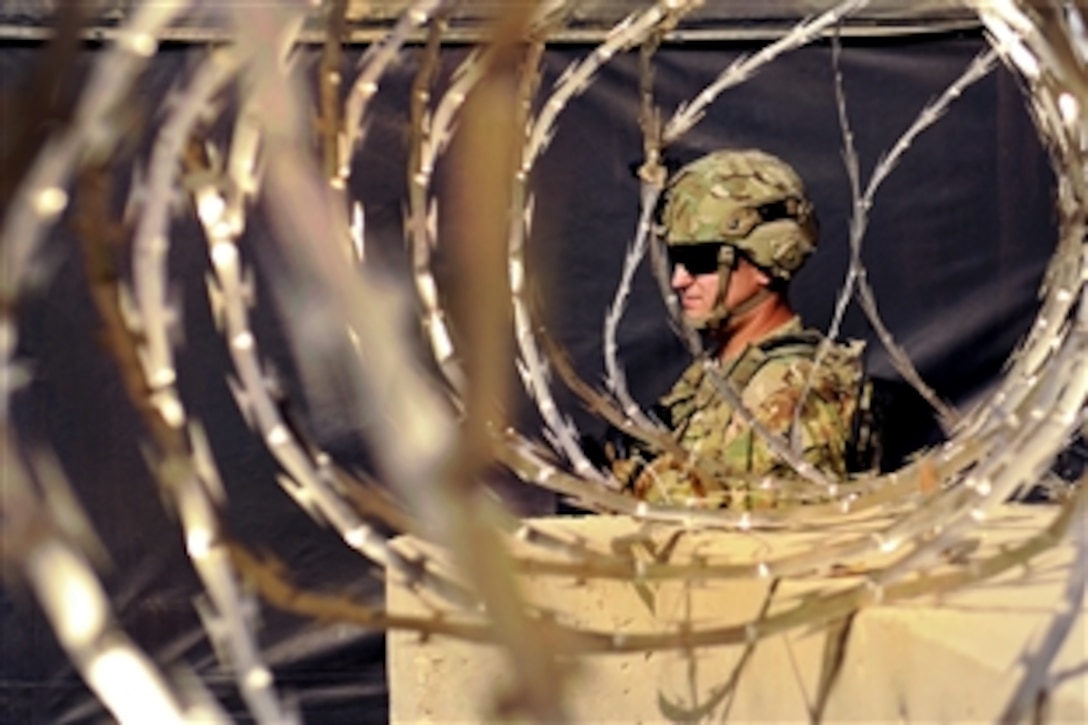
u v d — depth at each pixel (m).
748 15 4.20
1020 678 1.17
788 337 3.08
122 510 4.18
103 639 0.67
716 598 1.69
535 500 3.69
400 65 3.92
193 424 0.99
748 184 3.05
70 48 0.60
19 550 0.64
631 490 2.81
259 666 0.91
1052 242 4.18
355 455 3.72
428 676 1.87
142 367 0.94
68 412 4.13
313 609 1.07
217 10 0.65
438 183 2.07
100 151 0.85
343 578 4.23
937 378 4.22
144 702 0.67
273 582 1.04
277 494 4.18
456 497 0.59
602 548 1.87
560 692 0.62
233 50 0.71
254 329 3.53
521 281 2.07
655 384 4.23
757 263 3.06
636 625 1.73
